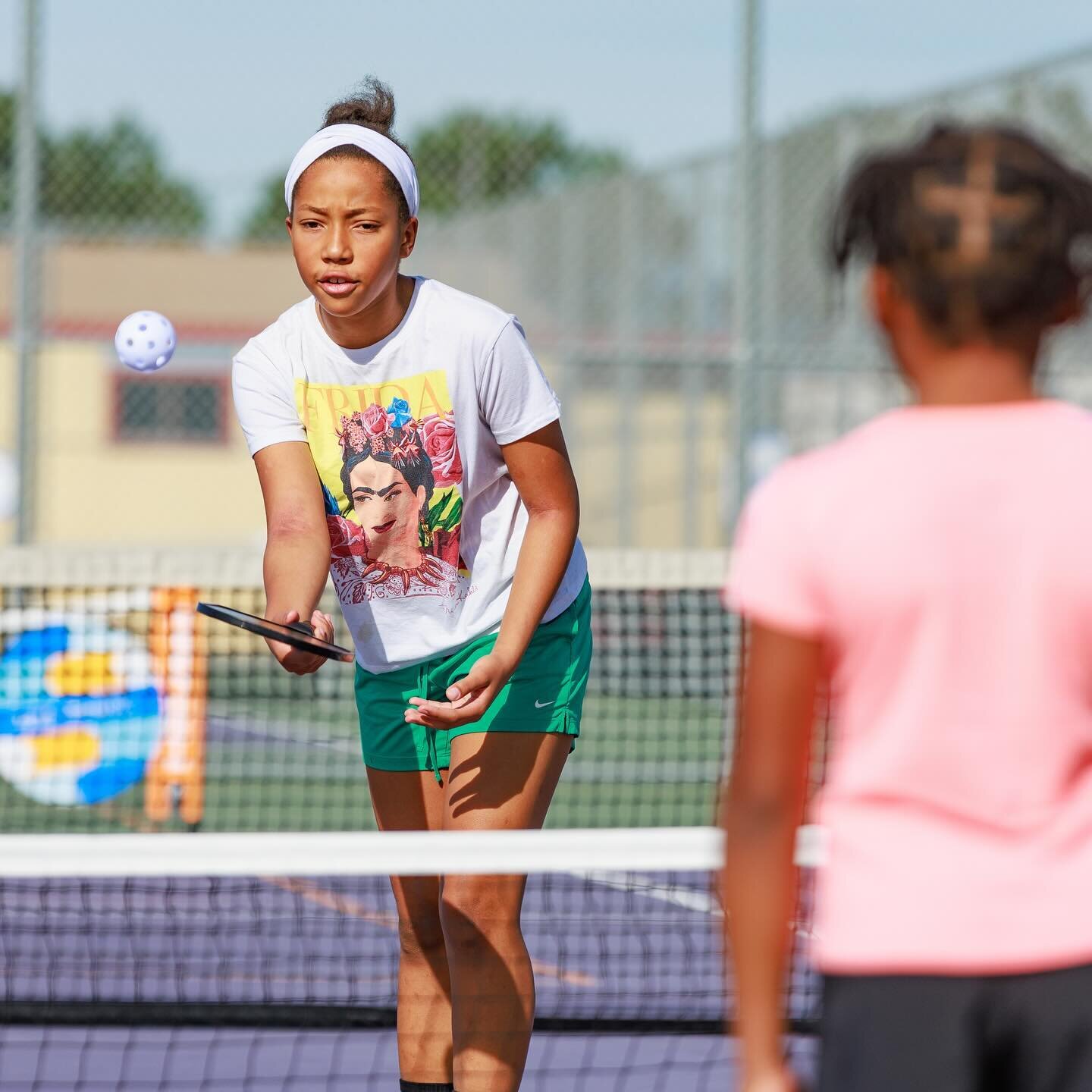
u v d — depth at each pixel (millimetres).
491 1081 11453
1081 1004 6004
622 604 30703
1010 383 6359
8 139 38750
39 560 28562
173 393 75750
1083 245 6344
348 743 37688
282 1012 16359
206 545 69750
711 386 58250
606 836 8953
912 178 6387
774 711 6320
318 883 26016
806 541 6238
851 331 41594
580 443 62781
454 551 12273
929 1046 6016
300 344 12172
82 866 8945
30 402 32312
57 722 28797
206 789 33219
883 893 6113
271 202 63906
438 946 12531
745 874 6332
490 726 11953
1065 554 6086
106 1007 16344
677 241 57156
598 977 19141
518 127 45531
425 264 68375
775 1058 6273
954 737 6113
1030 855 6082
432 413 11930
